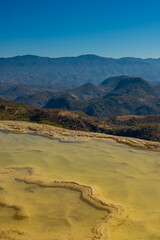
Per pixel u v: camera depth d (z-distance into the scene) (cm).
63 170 814
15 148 1061
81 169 826
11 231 471
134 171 816
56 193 627
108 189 673
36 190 645
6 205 568
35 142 1163
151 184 708
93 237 446
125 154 1005
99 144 1151
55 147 1086
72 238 444
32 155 965
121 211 536
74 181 687
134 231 474
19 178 721
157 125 7206
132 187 686
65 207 558
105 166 859
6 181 703
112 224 490
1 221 509
